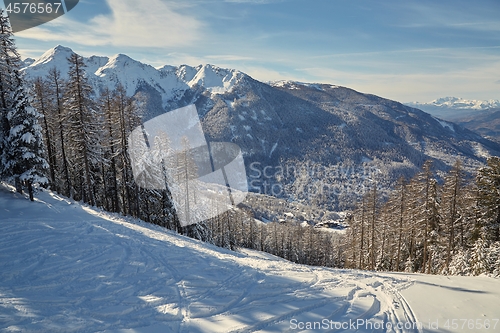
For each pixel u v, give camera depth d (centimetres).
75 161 2819
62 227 1616
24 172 2009
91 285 950
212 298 903
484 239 2036
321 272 1265
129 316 771
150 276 1066
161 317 771
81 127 2384
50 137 2736
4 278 952
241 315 798
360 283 1125
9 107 1925
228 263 1294
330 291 1011
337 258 6131
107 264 1151
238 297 920
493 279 1268
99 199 3216
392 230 3262
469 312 888
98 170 2973
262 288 1007
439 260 2741
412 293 1045
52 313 747
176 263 1227
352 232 3869
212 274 1125
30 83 2019
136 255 1286
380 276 1262
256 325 745
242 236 5506
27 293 859
